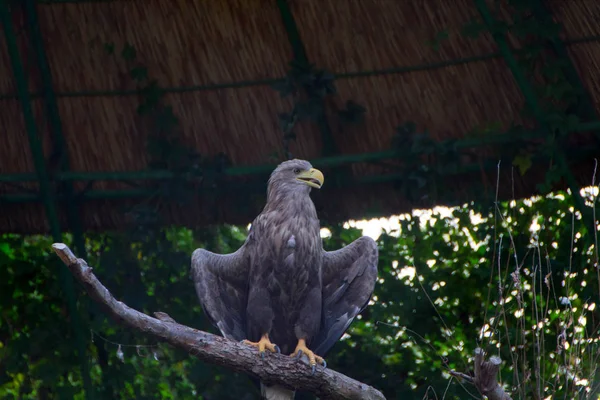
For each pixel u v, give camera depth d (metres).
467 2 11.62
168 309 12.27
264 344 8.16
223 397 12.01
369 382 12.08
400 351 12.30
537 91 11.44
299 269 8.66
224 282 8.93
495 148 11.83
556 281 11.42
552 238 11.85
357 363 12.22
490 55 11.74
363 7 11.80
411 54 11.93
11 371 12.23
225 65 12.09
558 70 11.38
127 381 12.23
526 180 12.08
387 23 11.85
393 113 12.16
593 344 8.19
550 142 11.27
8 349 12.25
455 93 12.01
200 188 12.29
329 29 11.90
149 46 11.98
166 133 12.06
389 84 12.09
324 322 9.05
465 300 12.09
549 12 11.48
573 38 11.57
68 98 12.13
